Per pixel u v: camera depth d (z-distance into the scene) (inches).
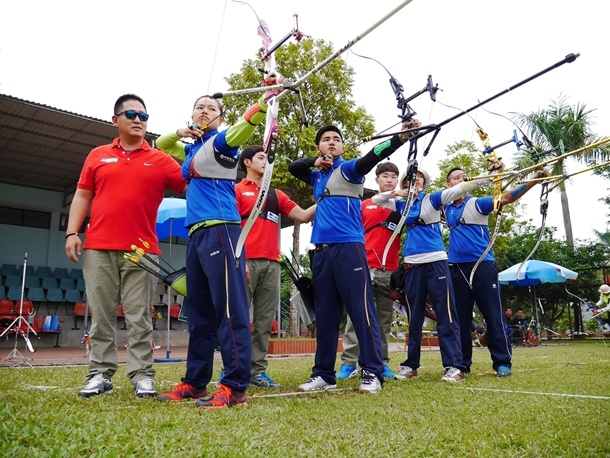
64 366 260.7
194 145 139.9
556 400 128.6
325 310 162.7
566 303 879.1
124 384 167.8
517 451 80.0
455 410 115.0
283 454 76.2
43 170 561.0
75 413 103.0
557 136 653.3
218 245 126.4
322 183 163.2
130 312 141.9
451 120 139.6
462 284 215.0
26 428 84.4
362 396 139.7
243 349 123.3
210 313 134.4
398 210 211.5
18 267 579.2
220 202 129.3
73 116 430.0
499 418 105.3
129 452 75.7
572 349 451.5
